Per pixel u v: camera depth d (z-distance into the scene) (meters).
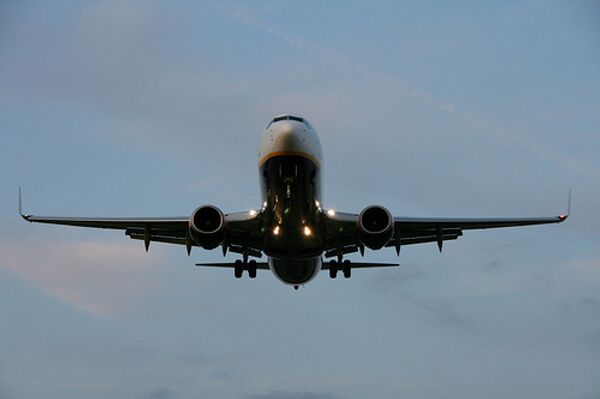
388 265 143.38
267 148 117.69
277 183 116.50
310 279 135.62
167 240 136.62
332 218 123.00
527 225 131.62
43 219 130.75
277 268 132.62
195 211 118.62
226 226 124.25
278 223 120.12
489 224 130.50
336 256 136.25
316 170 118.81
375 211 120.38
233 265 143.25
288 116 125.06
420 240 136.88
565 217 129.75
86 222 131.62
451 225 130.50
